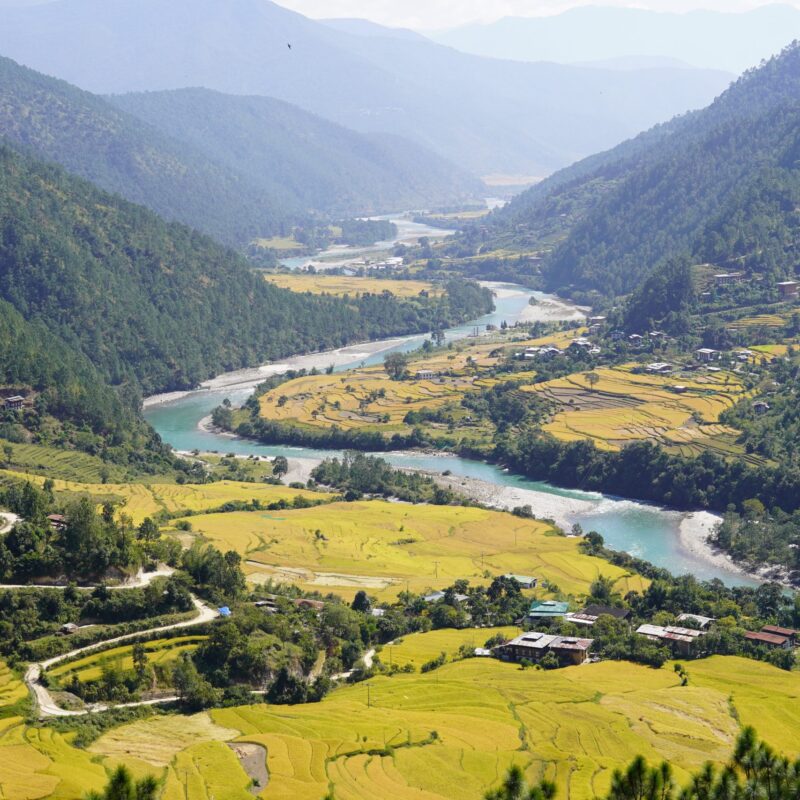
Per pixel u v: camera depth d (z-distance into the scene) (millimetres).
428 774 186500
